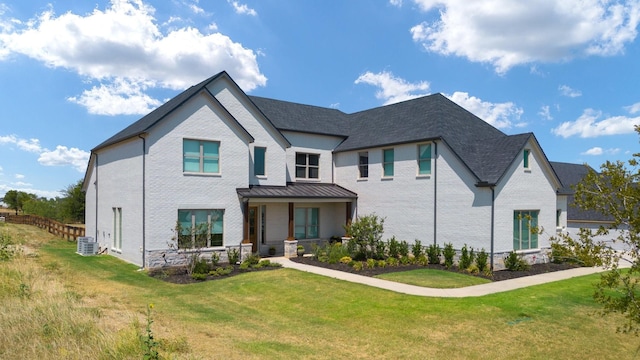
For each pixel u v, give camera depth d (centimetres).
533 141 2047
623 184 625
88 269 1886
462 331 1060
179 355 779
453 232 2028
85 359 665
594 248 658
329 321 1158
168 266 1928
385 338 1014
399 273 1791
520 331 1068
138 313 1142
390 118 2662
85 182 2966
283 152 2475
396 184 2334
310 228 2656
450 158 2050
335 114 3098
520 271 1864
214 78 2219
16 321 803
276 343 961
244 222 2139
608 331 1092
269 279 1677
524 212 2017
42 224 3844
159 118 1925
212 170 2098
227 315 1212
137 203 2000
